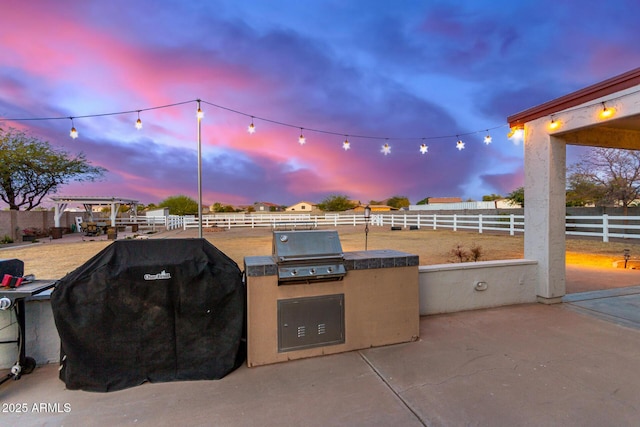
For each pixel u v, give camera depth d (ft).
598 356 9.41
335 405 7.09
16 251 34.12
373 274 10.05
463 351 9.82
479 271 13.98
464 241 40.14
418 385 7.89
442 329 11.64
